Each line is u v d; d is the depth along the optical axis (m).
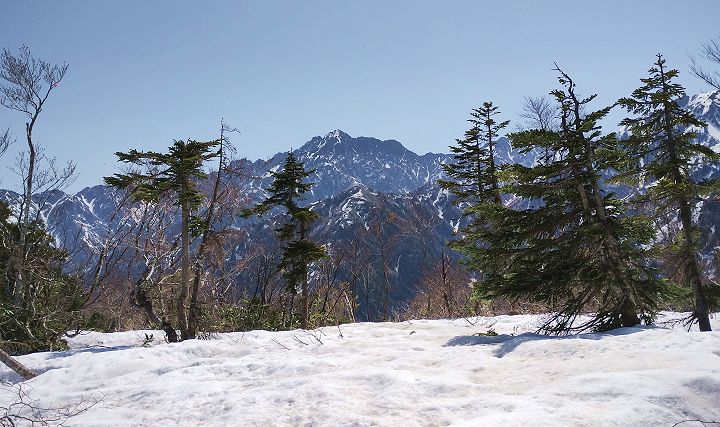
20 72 16.48
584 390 4.99
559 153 11.14
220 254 17.80
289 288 18.31
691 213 12.35
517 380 5.97
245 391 6.54
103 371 9.76
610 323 10.16
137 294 15.47
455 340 9.97
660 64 12.85
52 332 15.32
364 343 10.40
